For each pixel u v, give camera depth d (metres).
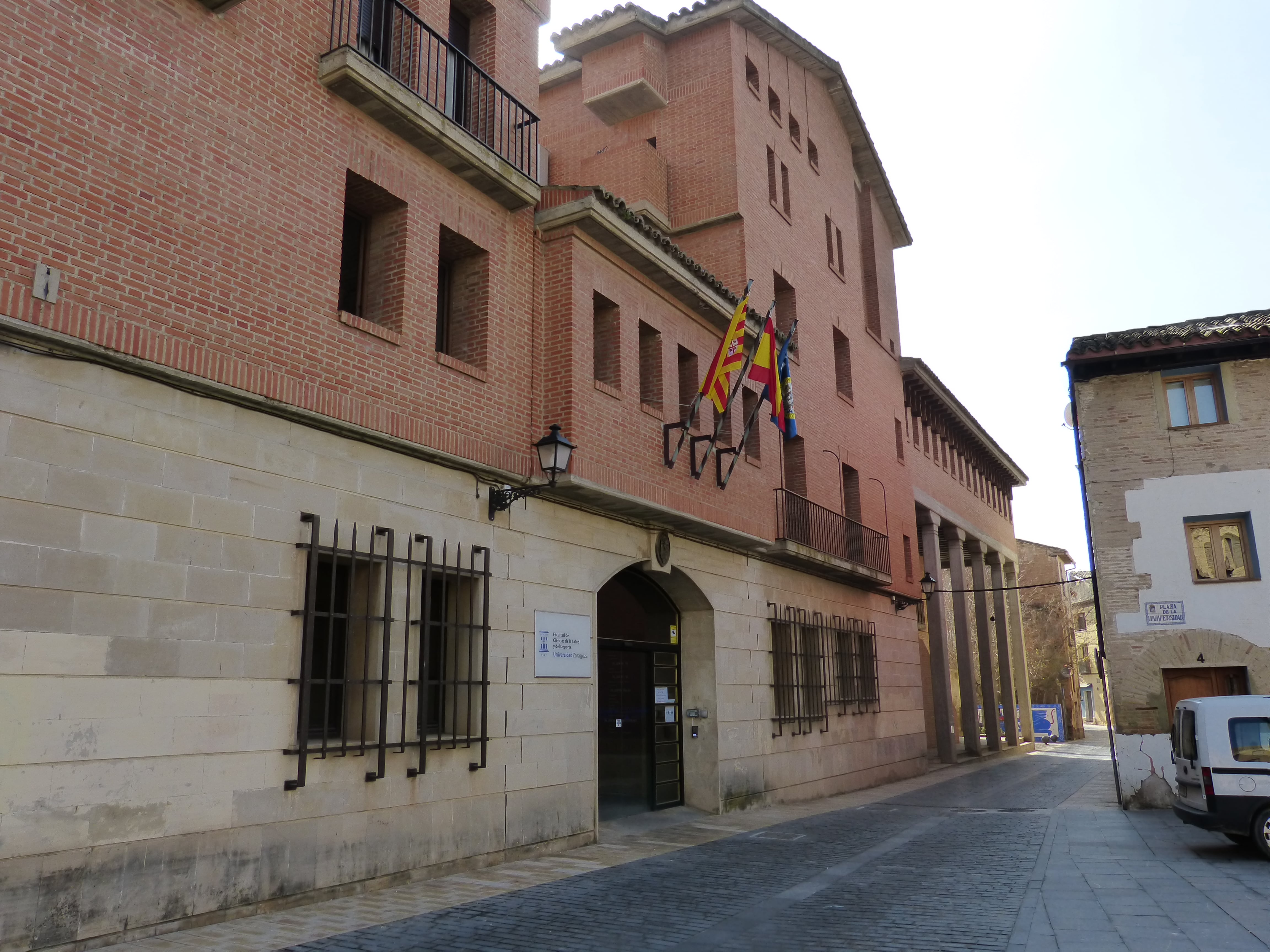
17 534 6.36
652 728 14.60
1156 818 14.70
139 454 7.19
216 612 7.55
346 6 9.75
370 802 8.70
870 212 27.11
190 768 7.20
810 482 19.62
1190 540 16.84
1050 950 6.54
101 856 6.55
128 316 7.20
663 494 13.27
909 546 25.94
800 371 19.95
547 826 10.99
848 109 24.58
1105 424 17.47
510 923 7.50
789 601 18.14
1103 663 17.23
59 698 6.44
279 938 6.86
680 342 14.72
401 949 6.65
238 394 7.92
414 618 9.44
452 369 10.45
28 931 6.10
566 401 11.76
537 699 11.05
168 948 6.52
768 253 19.09
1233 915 7.70
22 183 6.65
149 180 7.53
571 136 21.00
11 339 6.50
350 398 9.04
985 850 11.55
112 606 6.84
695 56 19.47
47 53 6.94
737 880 9.49
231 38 8.41
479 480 10.61
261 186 8.48
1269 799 10.79
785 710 17.28
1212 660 16.08
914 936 7.00
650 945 6.80
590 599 12.22
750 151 19.06
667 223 18.61
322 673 8.62
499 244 11.55
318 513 8.61
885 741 22.34
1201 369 17.28
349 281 10.14
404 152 10.21
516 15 12.51
